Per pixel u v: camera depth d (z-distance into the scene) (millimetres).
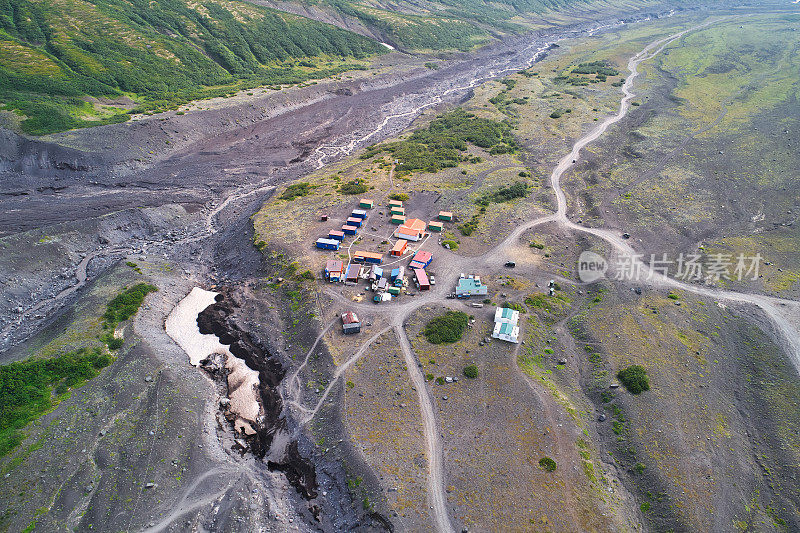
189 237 107688
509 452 58031
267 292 88250
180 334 80625
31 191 116562
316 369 71562
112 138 133375
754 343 74938
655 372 68750
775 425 62344
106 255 98438
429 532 50219
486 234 103000
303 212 109375
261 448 63281
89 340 73250
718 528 51125
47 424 60562
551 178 128250
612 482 56312
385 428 61312
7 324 81062
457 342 74375
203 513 54312
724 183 123688
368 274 88938
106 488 54625
